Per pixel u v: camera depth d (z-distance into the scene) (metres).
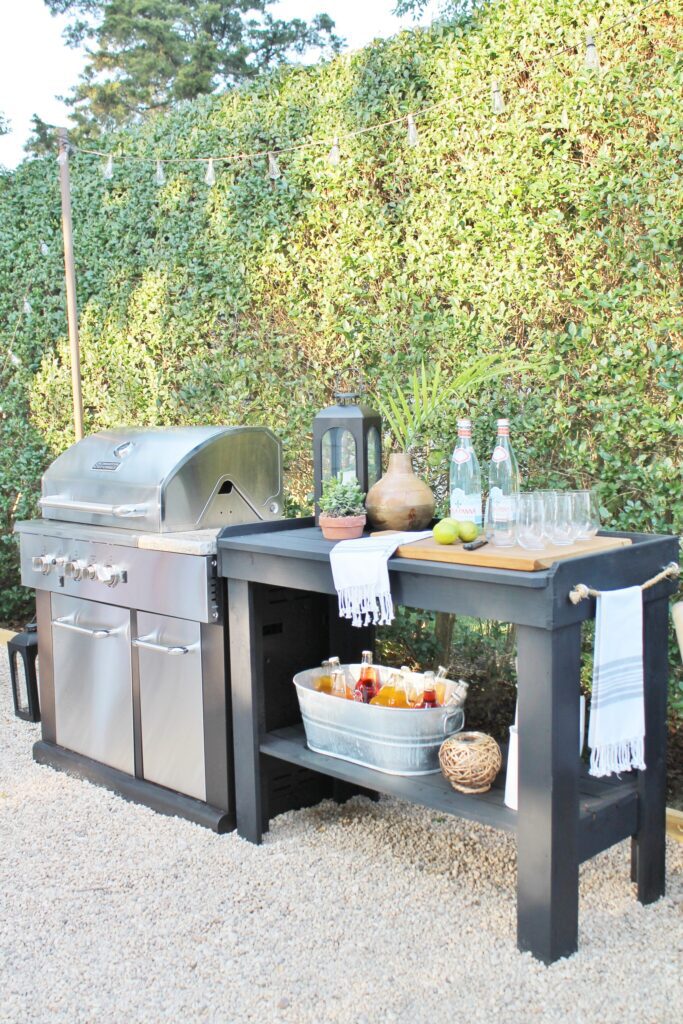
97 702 3.23
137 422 4.54
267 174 3.83
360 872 2.55
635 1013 1.89
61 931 2.27
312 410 3.80
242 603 2.69
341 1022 1.88
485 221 3.18
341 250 3.62
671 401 2.83
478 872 2.54
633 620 2.17
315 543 2.59
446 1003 1.94
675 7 2.70
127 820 2.91
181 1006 1.96
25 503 5.18
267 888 2.47
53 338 4.90
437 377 3.19
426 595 2.24
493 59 3.11
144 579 2.95
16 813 2.98
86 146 4.59
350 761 2.59
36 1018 1.93
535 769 2.05
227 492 3.15
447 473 3.39
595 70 2.87
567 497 2.26
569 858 2.09
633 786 2.36
